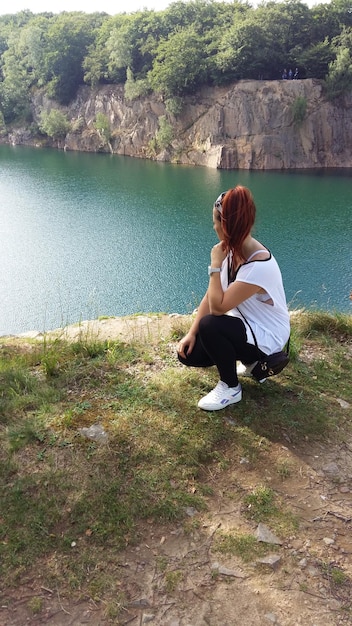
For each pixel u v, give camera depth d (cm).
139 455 312
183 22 8238
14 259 3975
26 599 230
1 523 263
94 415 349
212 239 4406
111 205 5500
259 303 331
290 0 6975
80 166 7531
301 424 354
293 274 3400
